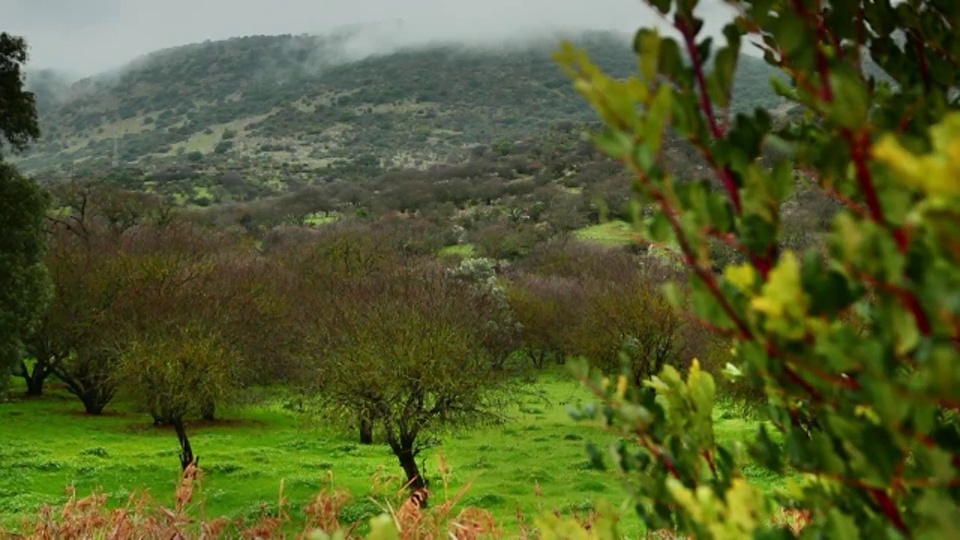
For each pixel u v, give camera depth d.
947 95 1.82
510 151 149.00
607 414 1.84
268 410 44.72
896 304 1.07
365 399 25.78
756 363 1.38
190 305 40.03
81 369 42.41
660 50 1.40
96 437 35.88
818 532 1.43
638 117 1.23
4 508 22.70
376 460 32.09
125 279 42.06
